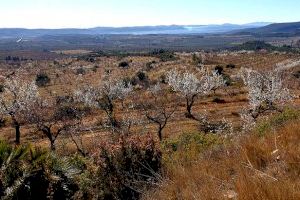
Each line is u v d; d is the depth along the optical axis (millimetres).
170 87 75062
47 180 7484
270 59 147375
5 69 197375
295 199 4191
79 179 8172
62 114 44844
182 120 56875
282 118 10867
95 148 9312
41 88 104688
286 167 5738
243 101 69125
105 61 178750
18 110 44656
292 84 79438
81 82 113375
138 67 137125
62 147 19281
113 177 8555
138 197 8023
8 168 7211
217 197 5035
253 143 7270
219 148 8891
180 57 160750
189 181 6305
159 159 9133
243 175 5340
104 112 58750
